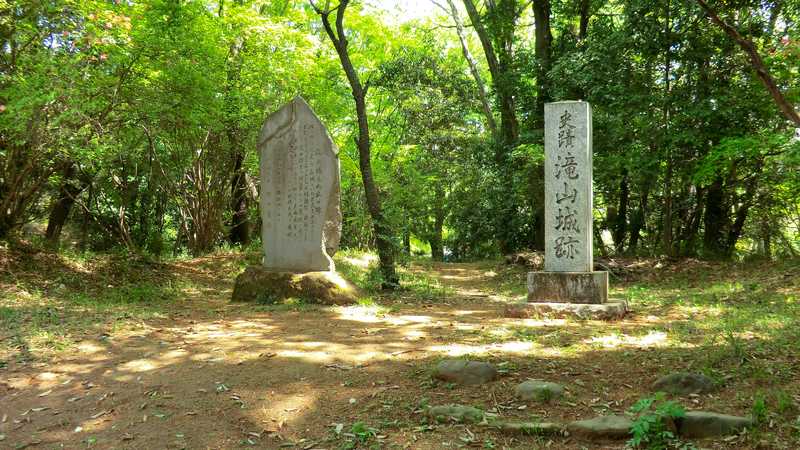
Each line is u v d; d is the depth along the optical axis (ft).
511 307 27.40
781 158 38.78
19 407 16.29
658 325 23.84
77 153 31.89
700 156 43.68
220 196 50.90
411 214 71.15
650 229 57.41
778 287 31.27
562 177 28.71
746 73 40.78
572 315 26.43
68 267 34.99
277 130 33.35
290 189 32.89
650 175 44.19
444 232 103.45
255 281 31.60
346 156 60.29
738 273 38.06
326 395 16.16
